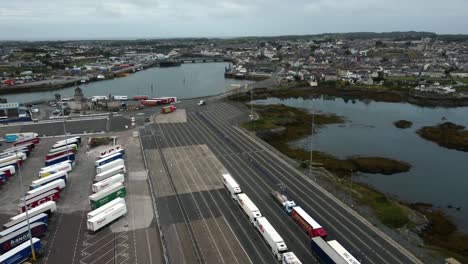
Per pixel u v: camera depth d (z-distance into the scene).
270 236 58.38
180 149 114.25
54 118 158.00
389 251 59.03
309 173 94.62
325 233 60.88
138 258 57.59
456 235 71.75
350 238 62.88
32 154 110.69
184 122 151.00
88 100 190.88
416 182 100.31
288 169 97.19
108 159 97.44
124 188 79.31
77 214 72.44
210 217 70.69
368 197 83.88
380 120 169.75
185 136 129.25
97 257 57.84
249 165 99.88
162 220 69.69
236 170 96.06
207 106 185.12
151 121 152.62
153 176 91.69
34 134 126.31
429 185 98.44
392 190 94.81
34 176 93.06
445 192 94.12
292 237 62.97
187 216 71.19
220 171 95.25
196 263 56.09
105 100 188.50
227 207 74.88
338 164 110.38
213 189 83.94
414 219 75.81
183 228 66.62
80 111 170.62
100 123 149.12
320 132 148.00
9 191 84.06
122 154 103.88
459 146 131.50
